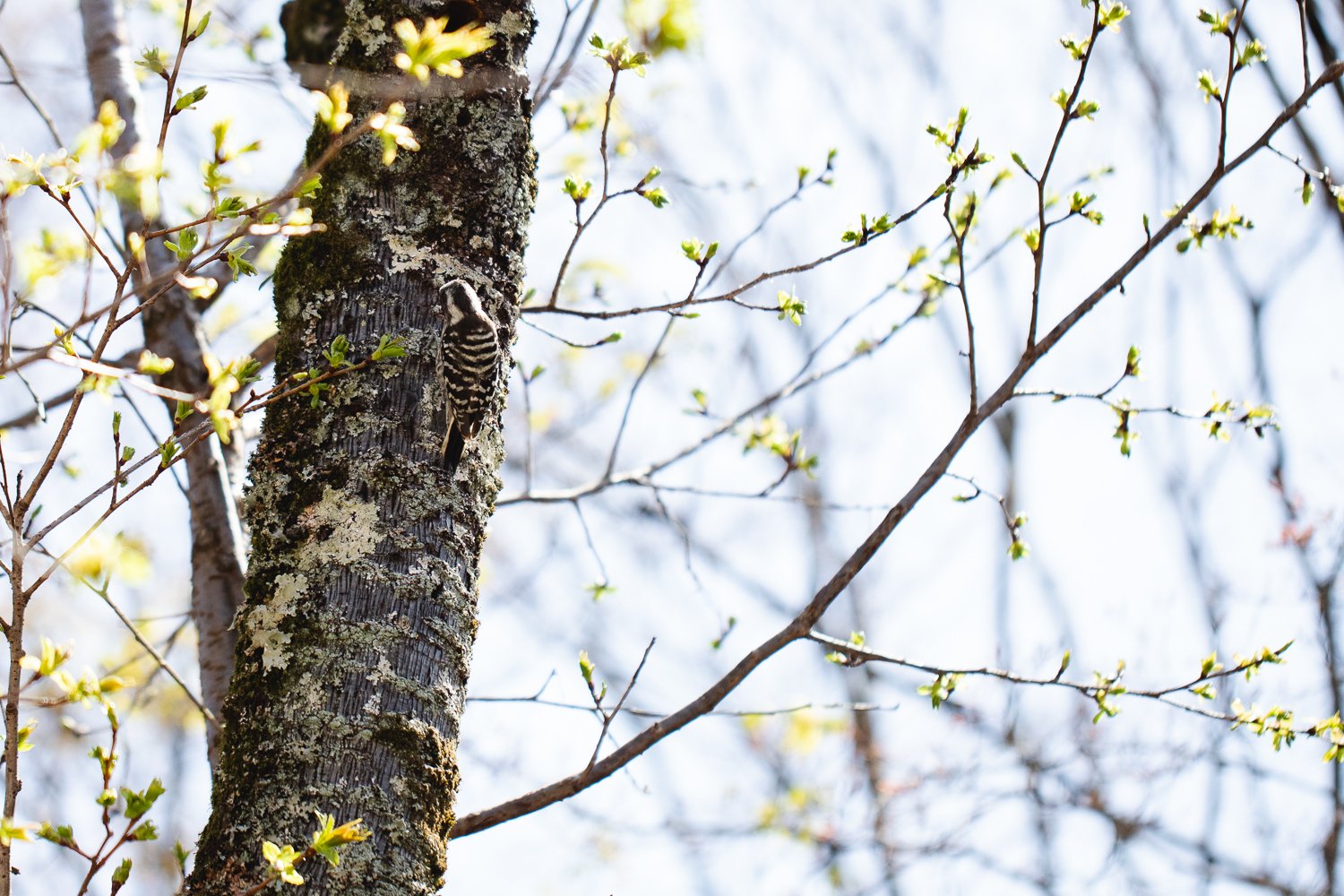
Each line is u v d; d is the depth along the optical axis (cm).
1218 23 554
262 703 403
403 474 430
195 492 582
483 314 462
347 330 450
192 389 588
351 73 480
